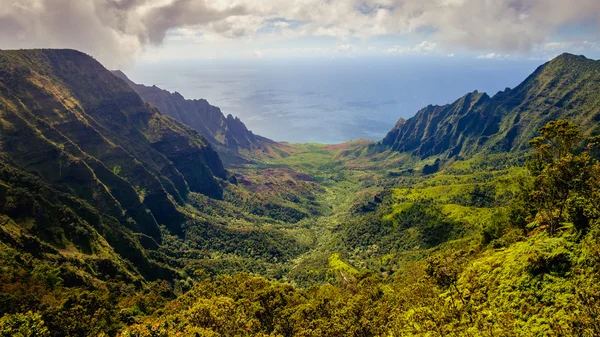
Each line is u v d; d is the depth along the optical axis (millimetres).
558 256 48625
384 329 59375
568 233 53500
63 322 69438
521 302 47094
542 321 41656
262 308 76938
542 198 68438
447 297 57688
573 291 42844
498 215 104188
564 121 67688
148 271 139625
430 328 50562
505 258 59156
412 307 61875
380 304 70375
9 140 152000
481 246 102250
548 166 66812
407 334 52906
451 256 67375
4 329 46812
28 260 96125
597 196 52219
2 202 113000
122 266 125188
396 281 110750
